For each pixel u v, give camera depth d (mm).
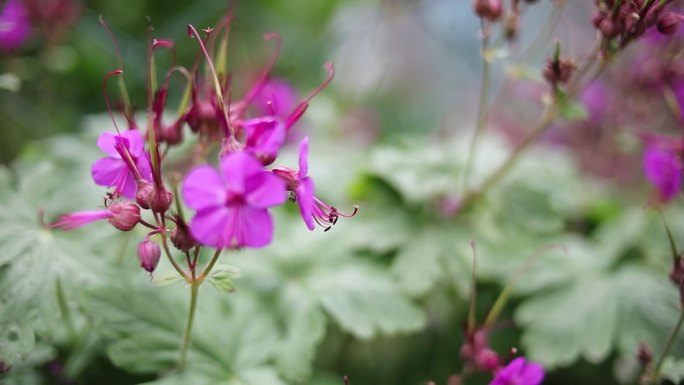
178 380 396
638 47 521
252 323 423
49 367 409
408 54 846
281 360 420
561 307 463
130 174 376
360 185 496
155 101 391
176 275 373
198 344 406
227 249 350
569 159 576
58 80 599
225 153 363
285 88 588
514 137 630
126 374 416
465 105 795
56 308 396
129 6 656
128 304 405
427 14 809
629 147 520
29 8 509
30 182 436
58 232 417
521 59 516
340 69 782
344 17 787
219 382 400
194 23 645
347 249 472
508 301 479
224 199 350
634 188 586
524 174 507
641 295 463
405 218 485
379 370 474
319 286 451
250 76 560
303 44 743
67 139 490
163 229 368
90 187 456
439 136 639
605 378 471
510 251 477
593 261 485
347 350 475
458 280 465
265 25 712
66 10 520
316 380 442
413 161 499
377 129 697
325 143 605
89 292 401
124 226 369
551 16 489
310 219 362
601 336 452
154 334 403
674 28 411
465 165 506
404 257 469
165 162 471
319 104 659
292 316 438
